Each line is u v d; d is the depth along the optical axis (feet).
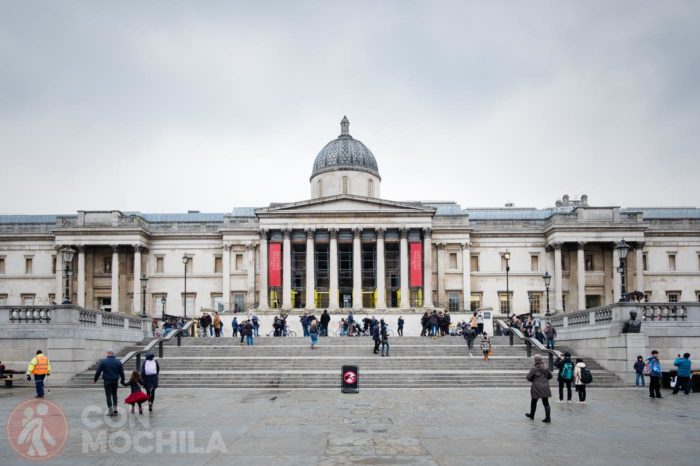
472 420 78.07
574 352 151.23
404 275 259.60
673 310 129.29
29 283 279.28
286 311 246.06
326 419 79.10
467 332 156.97
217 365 138.62
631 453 58.03
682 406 92.58
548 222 277.85
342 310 245.04
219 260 282.77
